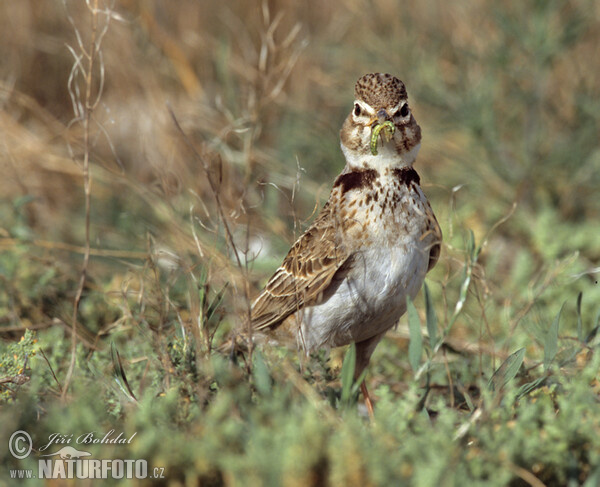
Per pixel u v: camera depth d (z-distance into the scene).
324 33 18.72
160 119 16.59
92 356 10.92
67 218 16.14
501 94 17.20
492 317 12.58
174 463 6.97
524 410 7.73
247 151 14.16
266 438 6.96
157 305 10.89
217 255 11.06
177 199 14.17
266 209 14.48
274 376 8.63
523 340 11.62
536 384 8.85
